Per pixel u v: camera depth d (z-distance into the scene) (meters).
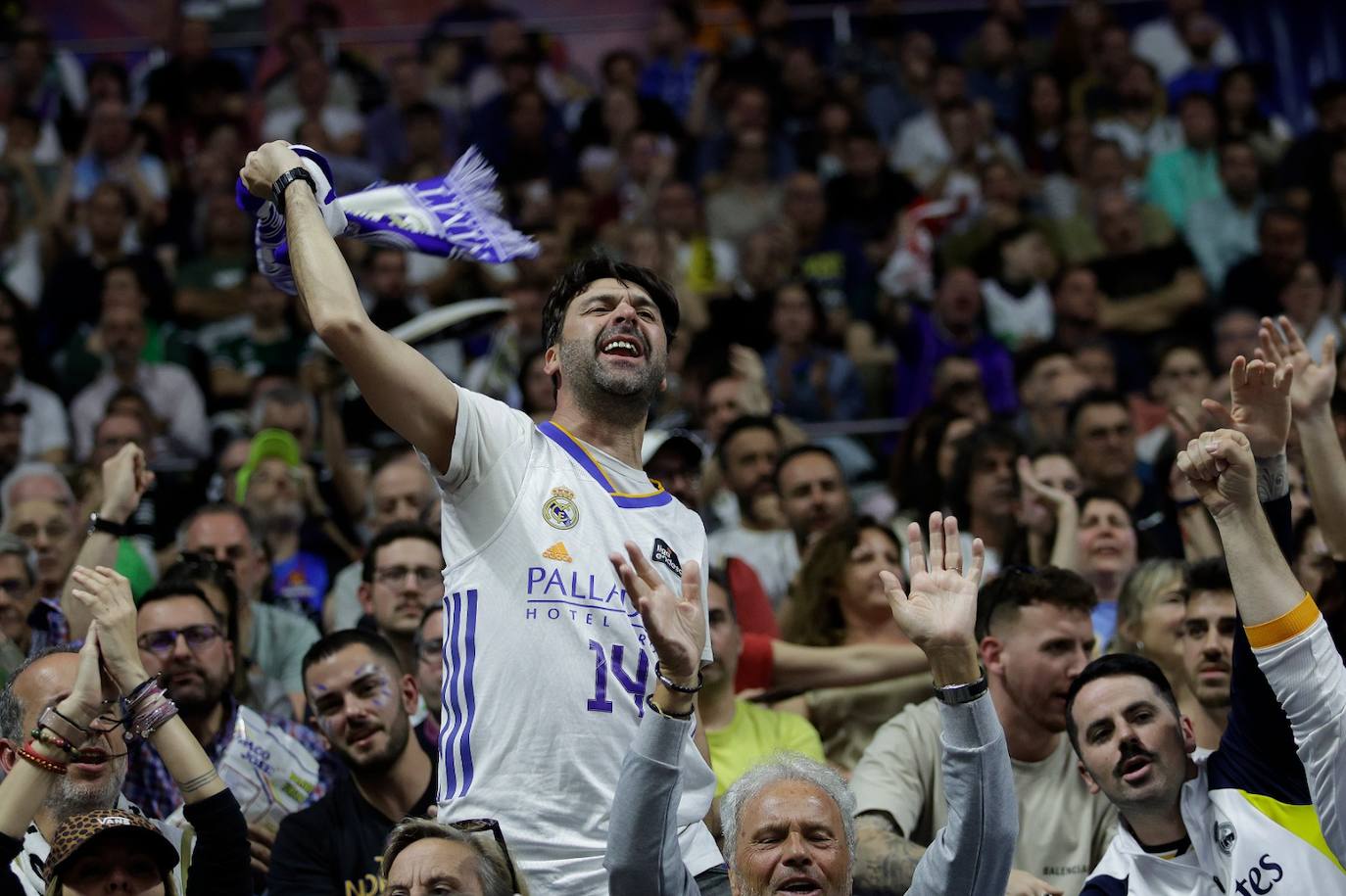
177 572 6.89
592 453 4.54
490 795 4.23
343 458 9.48
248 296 12.55
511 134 14.86
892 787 6.04
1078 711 5.42
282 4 16.09
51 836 5.04
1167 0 15.78
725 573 7.64
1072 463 8.58
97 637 4.98
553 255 12.52
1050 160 14.66
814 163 14.53
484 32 15.74
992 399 11.98
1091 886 5.43
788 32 15.66
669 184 13.63
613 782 4.23
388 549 7.20
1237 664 5.29
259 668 7.27
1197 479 5.02
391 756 5.91
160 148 14.68
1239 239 13.69
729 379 10.13
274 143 4.61
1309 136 14.08
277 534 8.80
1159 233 13.59
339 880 5.81
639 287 4.71
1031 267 12.86
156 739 4.98
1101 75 15.10
